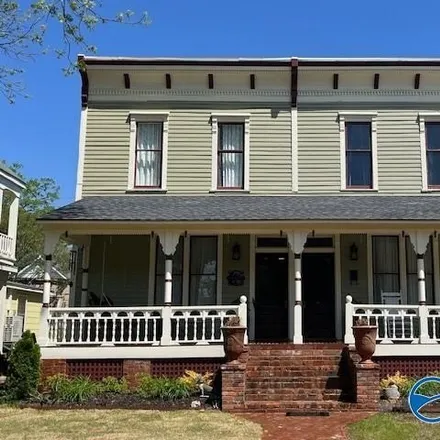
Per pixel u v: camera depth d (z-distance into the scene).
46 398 12.12
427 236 14.10
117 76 16.80
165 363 13.48
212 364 13.43
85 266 16.00
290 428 9.67
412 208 14.76
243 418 10.45
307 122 16.70
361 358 11.75
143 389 12.39
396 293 15.71
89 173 16.52
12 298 27.72
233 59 16.42
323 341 15.55
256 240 16.27
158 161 16.69
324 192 16.38
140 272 16.06
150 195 16.39
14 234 18.08
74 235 15.67
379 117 16.69
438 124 16.75
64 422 10.05
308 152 16.56
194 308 13.75
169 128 16.73
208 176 16.50
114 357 13.39
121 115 16.80
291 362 12.97
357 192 16.34
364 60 16.42
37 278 34.75
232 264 16.14
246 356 12.77
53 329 13.91
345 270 16.05
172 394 12.11
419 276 13.97
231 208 14.92
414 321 15.40
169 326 13.66
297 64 16.39
